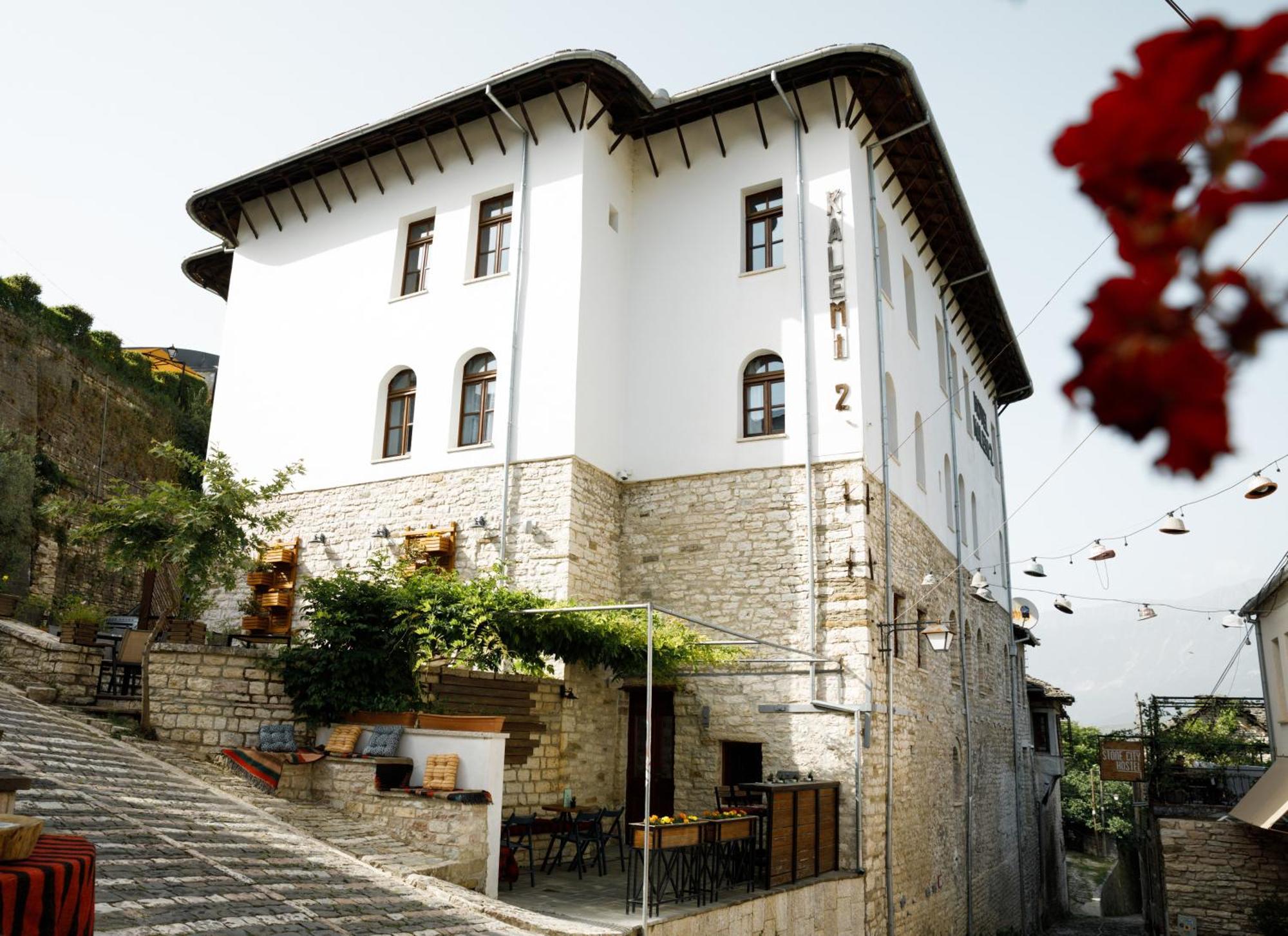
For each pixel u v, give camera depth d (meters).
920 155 20.08
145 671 13.43
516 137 19.36
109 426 27.98
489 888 11.35
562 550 16.75
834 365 17.27
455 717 12.76
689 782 16.56
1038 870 29.42
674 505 18.11
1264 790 18.75
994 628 27.66
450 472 18.30
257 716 13.12
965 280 24.14
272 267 22.06
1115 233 0.92
